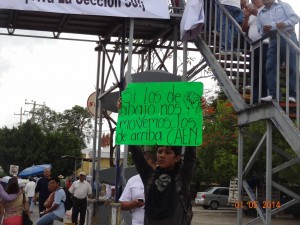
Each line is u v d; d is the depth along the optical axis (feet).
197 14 30.42
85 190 49.39
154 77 29.09
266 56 25.57
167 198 13.43
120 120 15.21
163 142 14.43
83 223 49.62
